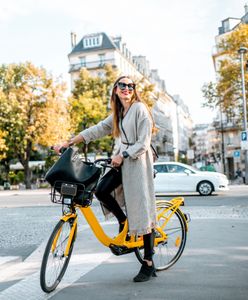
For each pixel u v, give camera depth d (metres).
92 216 4.17
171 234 4.89
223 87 33.47
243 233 7.45
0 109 37.97
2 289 4.32
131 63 77.19
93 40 70.12
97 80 46.34
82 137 4.53
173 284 4.18
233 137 58.91
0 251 6.80
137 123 4.26
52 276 4.05
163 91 101.25
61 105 38.62
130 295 3.86
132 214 4.16
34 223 10.68
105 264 5.21
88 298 3.81
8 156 44.44
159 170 19.61
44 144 38.41
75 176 3.99
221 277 4.40
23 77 38.09
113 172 4.35
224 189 19.16
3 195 27.86
